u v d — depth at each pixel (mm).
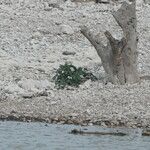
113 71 77000
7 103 70188
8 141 54250
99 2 123875
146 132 57500
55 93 73500
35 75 83188
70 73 78312
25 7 119750
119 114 64562
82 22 111875
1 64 89188
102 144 53219
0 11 116875
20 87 76625
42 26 109312
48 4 121500
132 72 77000
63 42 102500
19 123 62469
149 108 66500
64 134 57344
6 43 100500
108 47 77812
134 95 71062
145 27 108875
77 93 73125
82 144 53281
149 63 89562
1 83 78250
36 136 56406
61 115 64938
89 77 79312
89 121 62812
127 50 76875
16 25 109375
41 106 68500
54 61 92500
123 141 54562
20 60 92750
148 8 120250
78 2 123812
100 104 68188
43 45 100750
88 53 97125
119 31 107312
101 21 112375
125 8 76875
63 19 113438
